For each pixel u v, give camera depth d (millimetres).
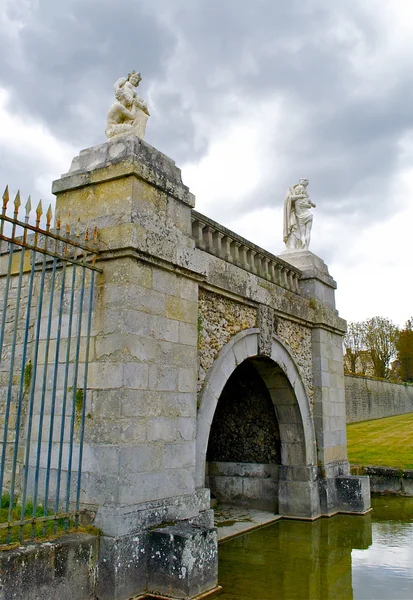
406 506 13094
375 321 51594
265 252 10602
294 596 6523
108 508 5727
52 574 5066
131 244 6254
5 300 4848
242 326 9359
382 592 6727
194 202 7738
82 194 6977
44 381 5461
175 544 5828
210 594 6062
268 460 12047
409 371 51500
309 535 9820
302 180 13656
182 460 6832
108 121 7305
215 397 8148
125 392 6031
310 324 12359
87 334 6051
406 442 19156
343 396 13461
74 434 6285
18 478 6902
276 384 11227
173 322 7008
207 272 7762
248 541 9352
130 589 5656
